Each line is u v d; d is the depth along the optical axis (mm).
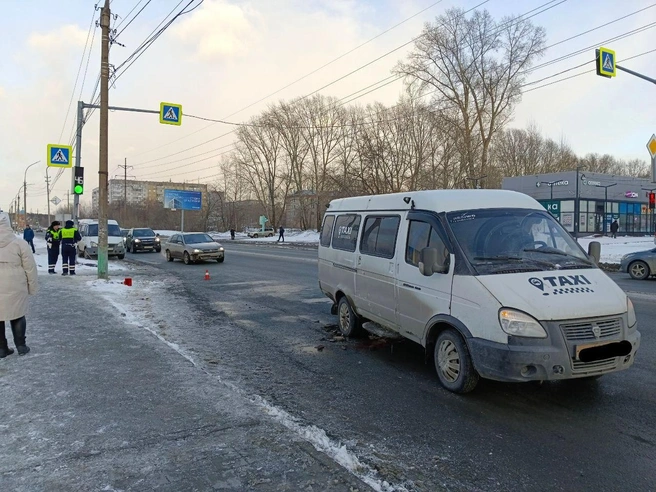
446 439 3932
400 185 45750
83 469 3250
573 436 3998
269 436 3777
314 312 9875
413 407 4645
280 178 73062
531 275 4680
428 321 5250
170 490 2998
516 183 53594
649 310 9375
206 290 13219
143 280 15344
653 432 4078
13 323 6043
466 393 4949
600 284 4707
